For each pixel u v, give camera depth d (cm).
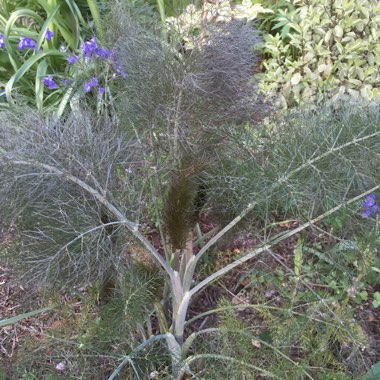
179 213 64
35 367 72
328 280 86
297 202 68
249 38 75
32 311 75
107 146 65
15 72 123
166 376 71
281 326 67
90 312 80
